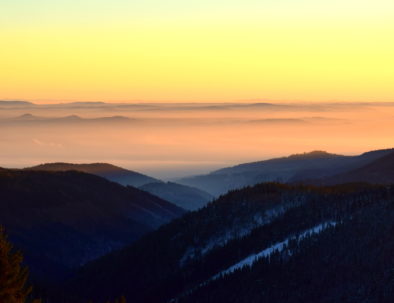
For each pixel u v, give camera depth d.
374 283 174.50
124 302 139.50
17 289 93.94
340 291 177.88
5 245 95.69
